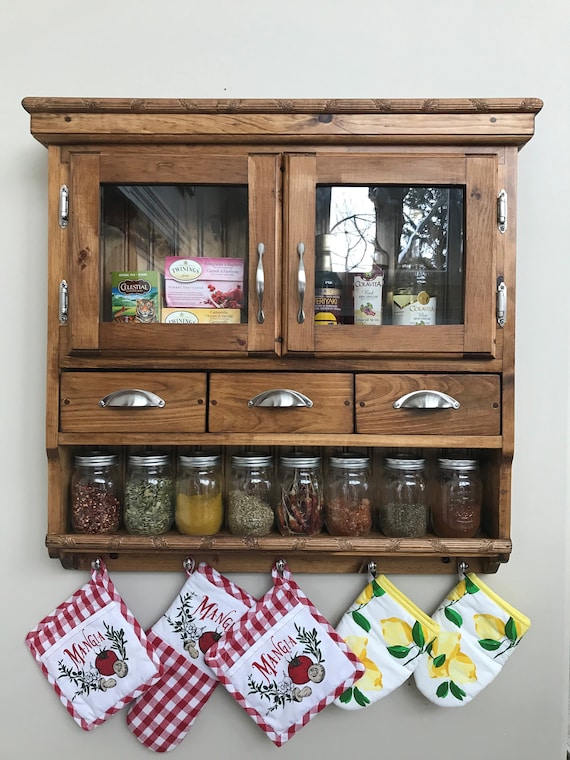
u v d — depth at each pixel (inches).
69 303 43.6
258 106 42.4
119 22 49.8
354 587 49.1
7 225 49.7
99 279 43.4
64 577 49.6
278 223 42.9
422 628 46.5
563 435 49.3
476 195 42.7
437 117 42.6
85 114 42.9
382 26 49.6
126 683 47.4
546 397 49.3
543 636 49.3
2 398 49.8
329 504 46.5
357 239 43.4
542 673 49.3
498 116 42.6
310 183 42.7
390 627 47.1
